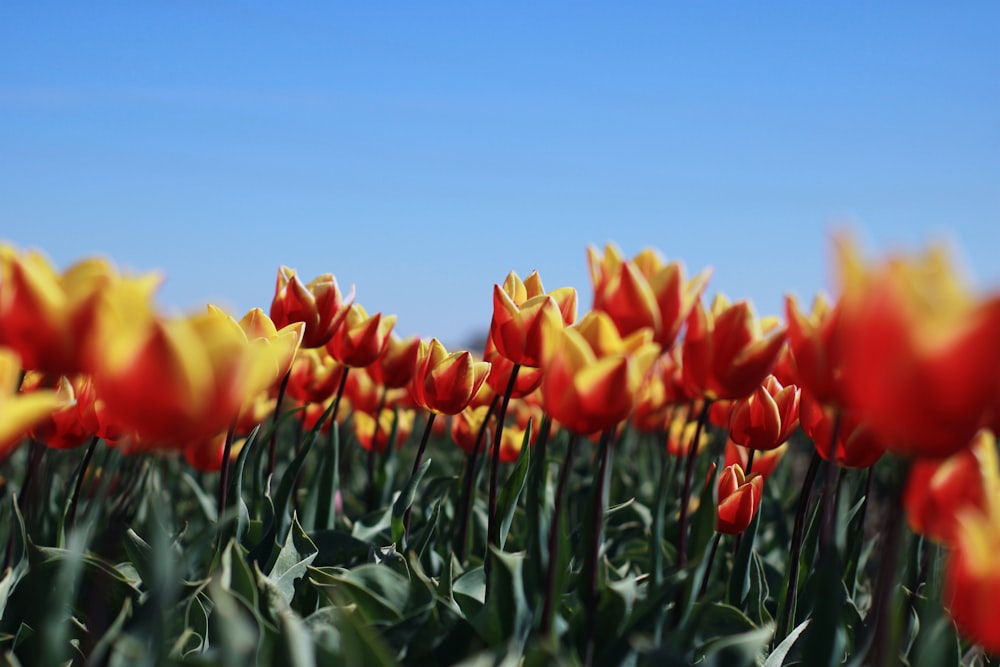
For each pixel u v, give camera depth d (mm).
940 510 918
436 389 1202
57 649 932
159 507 925
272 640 963
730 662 946
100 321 887
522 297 1166
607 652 969
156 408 859
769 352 1001
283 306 1220
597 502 988
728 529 1149
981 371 740
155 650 906
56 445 1137
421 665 985
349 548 1210
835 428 1006
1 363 855
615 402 917
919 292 779
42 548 1054
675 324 987
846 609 1124
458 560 1257
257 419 1328
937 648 979
